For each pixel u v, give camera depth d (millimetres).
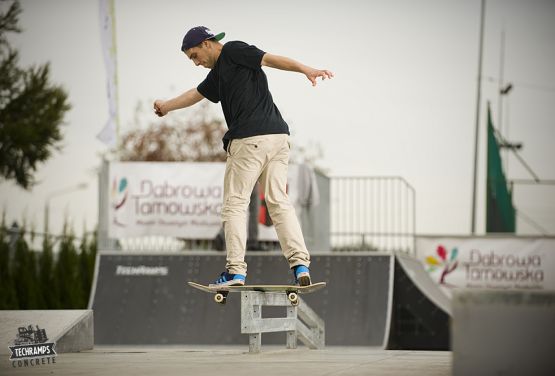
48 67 33625
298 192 20625
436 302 19766
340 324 19016
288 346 10727
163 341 19391
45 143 33406
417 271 21922
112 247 21547
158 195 21344
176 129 47312
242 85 8336
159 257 20781
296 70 8102
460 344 4219
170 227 21266
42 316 10016
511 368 4145
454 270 26828
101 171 21359
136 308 20031
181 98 8914
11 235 23219
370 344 18562
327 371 6285
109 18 24391
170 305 20016
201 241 21703
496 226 30781
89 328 10172
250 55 8266
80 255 24688
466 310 4227
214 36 8594
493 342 4176
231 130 8359
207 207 21266
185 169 21328
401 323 19906
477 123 33156
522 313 4152
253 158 8289
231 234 8391
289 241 8438
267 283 19750
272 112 8430
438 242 27016
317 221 22312
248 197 8469
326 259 20125
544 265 26453
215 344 19141
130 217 21312
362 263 19922
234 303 19766
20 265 22656
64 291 23344
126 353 9281
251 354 8844
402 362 7324
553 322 4117
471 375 4191
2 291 21844
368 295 19422
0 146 32812
